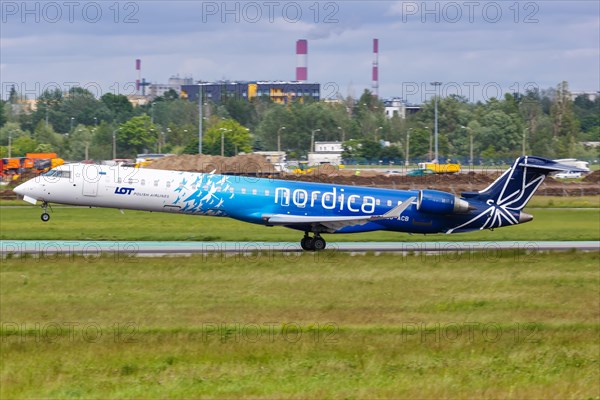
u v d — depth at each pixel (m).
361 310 128.50
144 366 95.25
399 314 126.62
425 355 101.19
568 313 129.25
